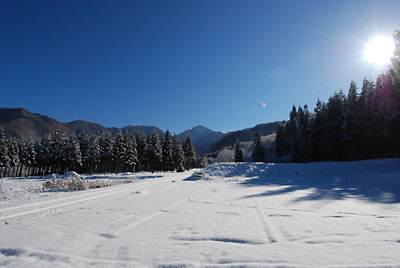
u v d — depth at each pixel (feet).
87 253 9.96
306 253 9.41
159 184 46.91
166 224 15.07
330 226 14.06
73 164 152.76
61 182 42.14
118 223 15.33
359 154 93.04
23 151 169.07
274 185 47.75
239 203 24.09
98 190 35.09
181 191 35.37
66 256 9.55
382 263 8.07
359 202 23.85
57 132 164.76
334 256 8.95
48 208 20.79
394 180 42.47
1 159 151.84
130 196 28.89
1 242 11.44
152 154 166.09
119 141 155.74
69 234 12.78
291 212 18.98
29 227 14.34
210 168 78.13
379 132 82.43
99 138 181.27
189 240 11.71
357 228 13.51
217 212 19.15
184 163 211.41
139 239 11.92
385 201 23.99
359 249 9.73
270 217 17.06
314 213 18.48
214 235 12.42
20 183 62.49
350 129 93.86
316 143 112.88
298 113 165.17
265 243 10.98
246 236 12.12
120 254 9.82
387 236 11.69
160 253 9.89
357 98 97.14
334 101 106.73
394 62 74.38
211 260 8.98
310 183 50.37
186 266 8.44
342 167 68.49
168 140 176.86
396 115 73.97
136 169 205.16
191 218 16.87
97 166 187.42
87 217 17.19
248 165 77.77
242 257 9.16
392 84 76.02
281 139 178.81
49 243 11.27
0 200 26.14
